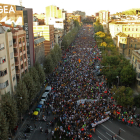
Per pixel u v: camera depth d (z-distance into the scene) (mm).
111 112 50188
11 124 39656
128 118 47688
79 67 94375
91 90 64812
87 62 103750
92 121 46156
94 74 84000
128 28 138375
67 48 147250
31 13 70375
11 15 70500
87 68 92000
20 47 57750
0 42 44688
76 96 60219
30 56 72250
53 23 159750
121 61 76312
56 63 91375
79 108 52281
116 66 75500
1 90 46000
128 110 51938
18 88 46688
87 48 148875
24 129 45031
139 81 63094
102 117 47375
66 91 64188
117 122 47281
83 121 45844
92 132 42969
